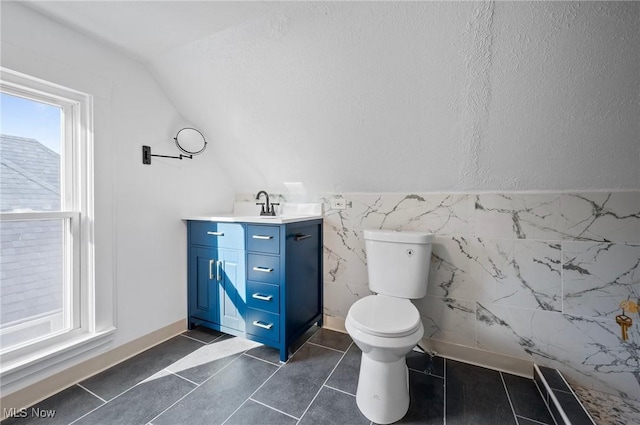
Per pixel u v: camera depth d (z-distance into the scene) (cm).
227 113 192
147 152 180
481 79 128
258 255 179
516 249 161
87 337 150
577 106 124
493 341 167
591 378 147
